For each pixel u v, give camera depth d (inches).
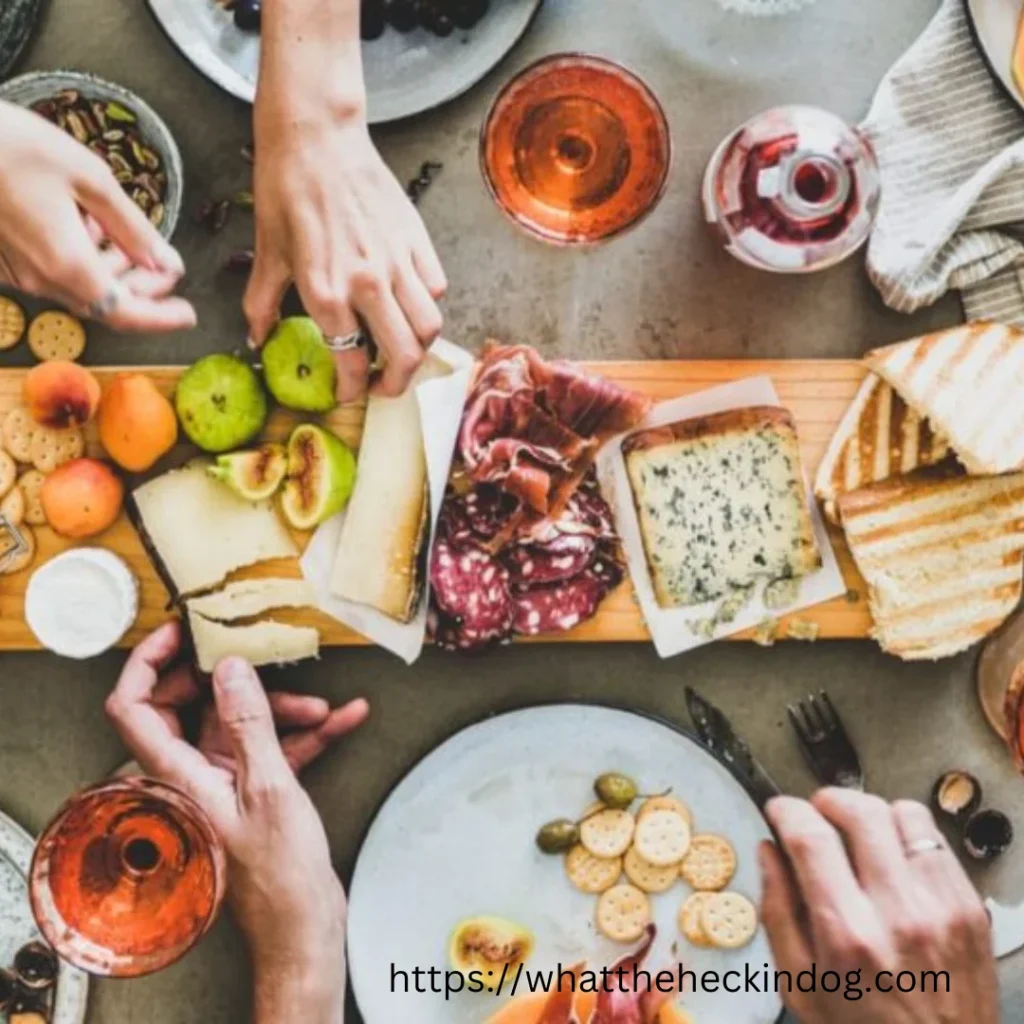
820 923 40.8
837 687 46.9
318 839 43.4
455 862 46.0
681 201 46.1
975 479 45.7
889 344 46.3
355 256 40.6
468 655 46.4
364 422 45.3
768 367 45.9
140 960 40.3
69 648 43.7
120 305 39.4
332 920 43.3
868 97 46.7
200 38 44.6
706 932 45.8
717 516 45.9
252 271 43.9
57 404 43.6
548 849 45.5
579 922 46.4
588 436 45.4
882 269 45.1
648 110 43.4
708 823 46.1
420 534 44.9
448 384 44.9
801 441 46.3
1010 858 46.9
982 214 45.0
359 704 45.3
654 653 46.7
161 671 45.1
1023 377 44.8
